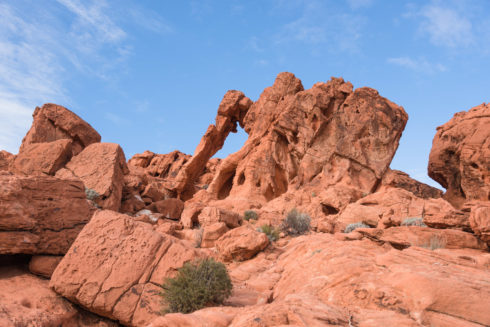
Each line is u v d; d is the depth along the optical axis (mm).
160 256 8414
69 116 25578
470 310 4668
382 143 31828
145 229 8820
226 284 8148
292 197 28797
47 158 20641
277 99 36562
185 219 21062
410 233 11117
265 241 14125
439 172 26203
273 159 33625
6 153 25109
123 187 24094
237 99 41531
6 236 8852
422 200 21609
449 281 5094
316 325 4293
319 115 32594
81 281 8031
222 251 14320
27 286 8484
